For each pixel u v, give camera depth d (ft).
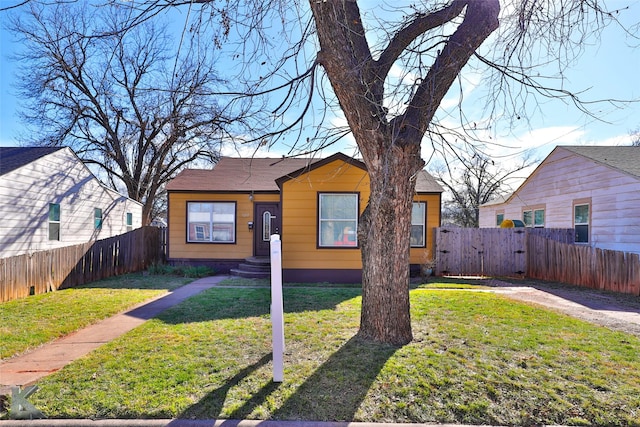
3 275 23.25
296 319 17.71
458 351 12.96
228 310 19.99
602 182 35.09
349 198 31.99
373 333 14.19
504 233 36.94
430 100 12.98
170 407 9.30
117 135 65.26
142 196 68.39
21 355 13.30
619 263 27.53
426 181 39.40
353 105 13.34
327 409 9.28
